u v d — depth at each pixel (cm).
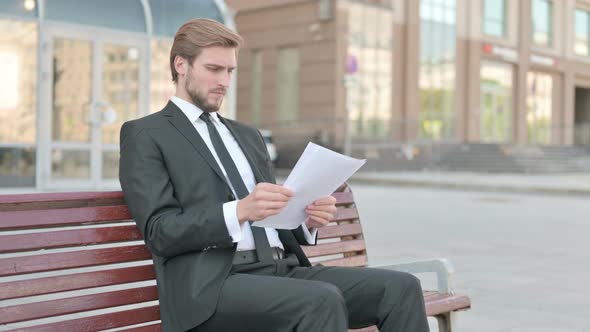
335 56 2894
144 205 258
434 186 2089
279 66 3097
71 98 1377
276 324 251
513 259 763
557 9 4159
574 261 756
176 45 279
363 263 365
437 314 344
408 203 1456
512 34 3803
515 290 596
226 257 261
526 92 3912
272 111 3111
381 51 3072
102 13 1405
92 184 1409
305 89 2989
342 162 255
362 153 2889
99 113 1398
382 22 3073
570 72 4275
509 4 3766
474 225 1076
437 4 3316
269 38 3112
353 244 362
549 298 566
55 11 1348
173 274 260
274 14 3092
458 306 340
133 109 1457
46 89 1345
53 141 1356
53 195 258
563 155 3369
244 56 3206
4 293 239
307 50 2984
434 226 1055
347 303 285
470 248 837
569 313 515
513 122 3869
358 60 2981
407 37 3167
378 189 1955
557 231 1021
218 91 278
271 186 248
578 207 1428
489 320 492
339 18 2891
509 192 1877
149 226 255
